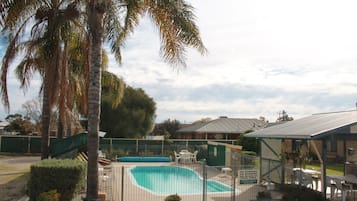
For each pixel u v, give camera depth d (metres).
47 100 17.55
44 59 16.52
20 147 36.19
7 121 60.09
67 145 22.80
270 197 14.41
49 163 13.15
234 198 13.57
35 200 12.29
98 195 11.67
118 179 19.39
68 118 24.45
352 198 13.53
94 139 11.39
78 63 23.47
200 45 13.28
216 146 28.27
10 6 14.40
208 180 19.88
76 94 25.86
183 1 13.07
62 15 16.14
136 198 14.34
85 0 14.34
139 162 30.75
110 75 29.73
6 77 16.61
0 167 23.47
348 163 17.00
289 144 19.20
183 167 25.83
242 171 18.09
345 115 15.85
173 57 13.40
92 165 11.31
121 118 45.16
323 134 12.49
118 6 14.38
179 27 12.92
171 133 65.19
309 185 15.50
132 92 47.25
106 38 15.48
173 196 12.92
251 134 18.69
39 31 17.05
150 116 47.97
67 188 12.48
